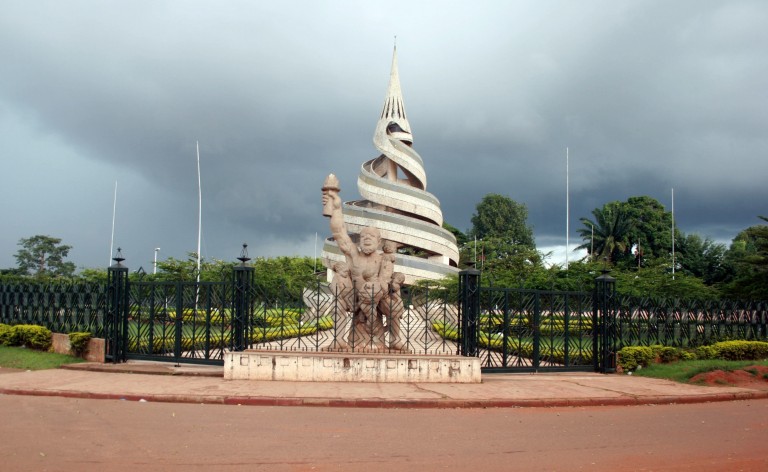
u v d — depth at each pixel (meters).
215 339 21.14
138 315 19.83
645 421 12.44
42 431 10.20
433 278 41.56
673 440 10.55
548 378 18.91
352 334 18.33
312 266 75.75
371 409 13.30
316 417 12.10
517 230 91.44
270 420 11.63
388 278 19.20
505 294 19.58
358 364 16.84
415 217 45.31
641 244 78.62
